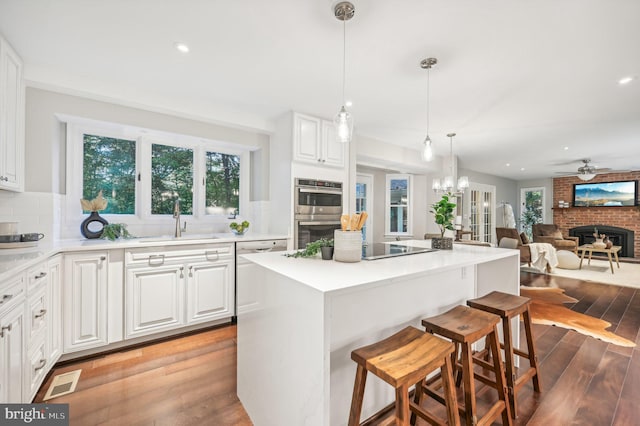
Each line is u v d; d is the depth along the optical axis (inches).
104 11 64.4
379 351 46.4
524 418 61.9
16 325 55.8
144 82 100.0
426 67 88.0
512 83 98.3
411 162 194.2
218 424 60.9
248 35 73.2
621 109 121.2
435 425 49.1
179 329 104.6
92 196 111.0
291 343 49.2
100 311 87.4
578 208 307.9
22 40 75.1
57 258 78.5
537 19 65.7
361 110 125.0
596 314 124.4
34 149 90.7
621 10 62.2
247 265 66.5
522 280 185.9
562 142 175.8
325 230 138.3
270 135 143.1
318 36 73.5
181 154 131.1
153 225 122.9
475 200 293.9
